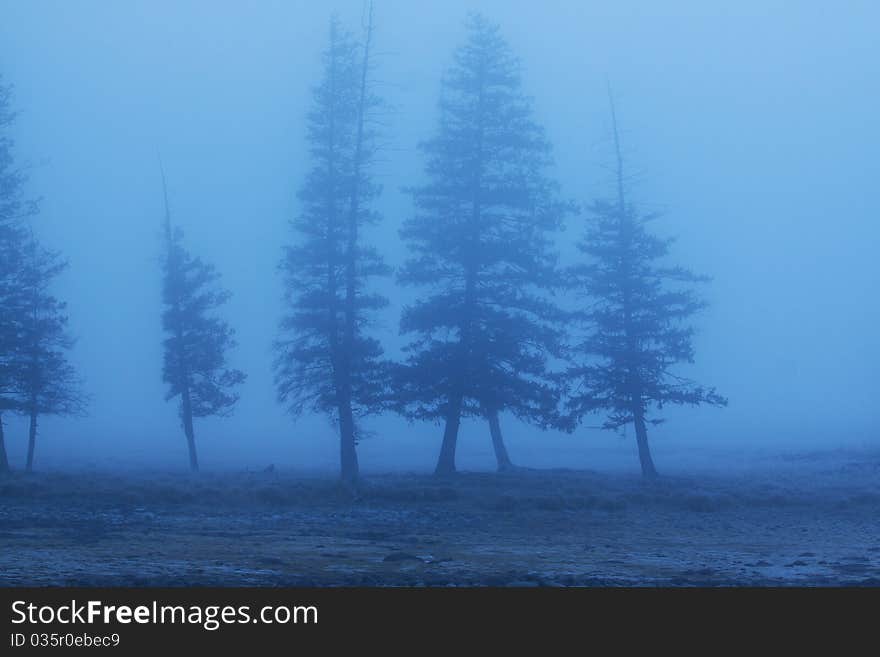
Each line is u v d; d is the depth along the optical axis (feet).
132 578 83.25
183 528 125.80
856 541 123.65
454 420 187.73
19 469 209.67
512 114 192.95
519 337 188.44
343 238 188.03
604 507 157.48
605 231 199.72
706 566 98.58
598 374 196.24
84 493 153.38
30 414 213.25
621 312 196.03
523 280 191.93
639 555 107.65
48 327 206.49
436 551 108.88
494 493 163.53
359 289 193.06
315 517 141.49
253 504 154.10
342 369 186.09
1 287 198.18
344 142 190.49
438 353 185.78
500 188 190.08
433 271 189.16
